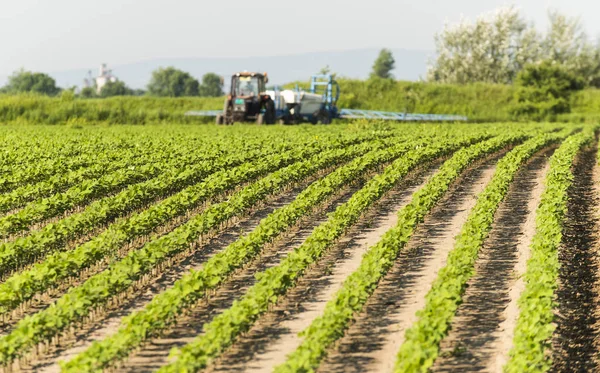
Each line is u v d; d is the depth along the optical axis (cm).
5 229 5181
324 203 6788
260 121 15050
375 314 3925
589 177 8794
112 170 7931
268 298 3753
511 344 3516
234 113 15112
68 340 3559
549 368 3023
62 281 4338
